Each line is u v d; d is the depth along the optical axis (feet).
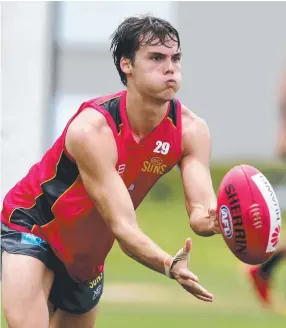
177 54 53.47
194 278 48.91
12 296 56.75
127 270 157.38
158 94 53.16
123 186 53.52
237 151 362.12
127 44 53.67
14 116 99.30
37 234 58.70
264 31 361.10
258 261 50.78
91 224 57.88
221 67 364.38
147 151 55.26
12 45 100.17
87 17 385.91
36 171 59.06
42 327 57.11
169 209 262.88
